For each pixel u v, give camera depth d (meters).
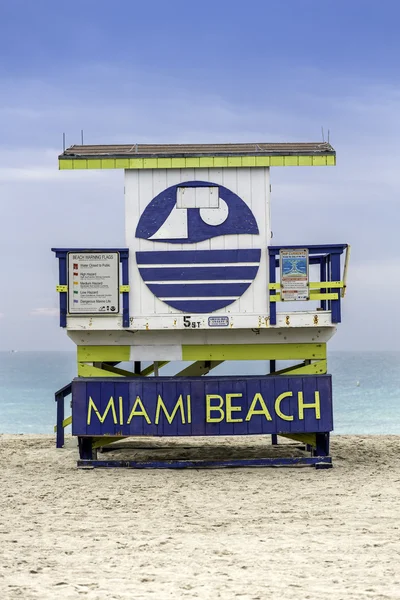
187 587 6.88
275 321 13.75
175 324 13.80
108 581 7.09
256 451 16.14
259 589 6.80
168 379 13.74
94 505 10.93
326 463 14.08
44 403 57.09
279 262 13.91
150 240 13.91
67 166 13.84
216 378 13.75
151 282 13.84
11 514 10.34
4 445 18.22
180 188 13.94
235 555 8.07
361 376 105.00
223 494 11.69
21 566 7.63
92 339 14.05
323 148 14.15
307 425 13.77
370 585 6.92
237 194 13.94
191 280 13.86
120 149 14.57
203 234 13.91
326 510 10.43
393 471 13.87
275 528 9.38
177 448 16.69
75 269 13.82
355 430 37.56
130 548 8.41
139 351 14.07
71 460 15.49
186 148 14.59
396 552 8.16
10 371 131.25
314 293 14.38
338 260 13.77
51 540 8.81
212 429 13.71
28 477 13.46
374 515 10.09
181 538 8.88
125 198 13.94
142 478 13.20
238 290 13.84
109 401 13.75
